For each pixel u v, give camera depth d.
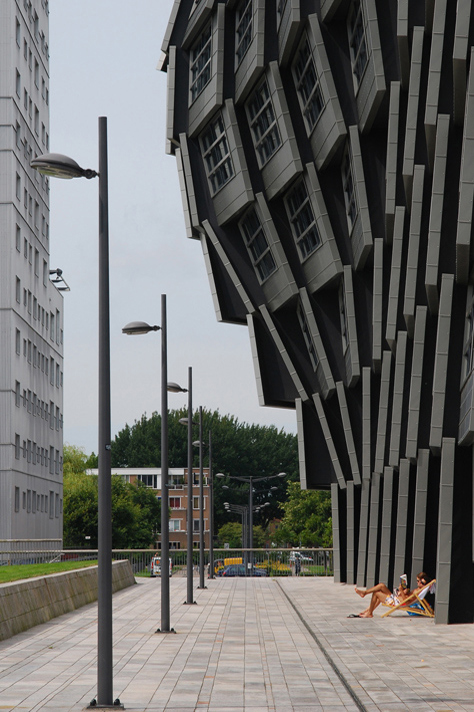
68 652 14.47
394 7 22.27
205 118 33.81
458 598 18.53
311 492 76.94
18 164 58.50
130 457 112.69
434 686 10.59
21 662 13.27
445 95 18.38
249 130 32.78
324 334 32.34
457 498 18.48
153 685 11.09
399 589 20.70
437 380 18.64
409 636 16.17
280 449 110.94
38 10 66.50
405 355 23.03
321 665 12.82
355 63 25.86
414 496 24.34
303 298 32.34
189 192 35.16
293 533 78.50
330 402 34.34
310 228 30.91
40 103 67.06
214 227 35.25
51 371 71.31
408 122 20.19
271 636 16.75
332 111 26.38
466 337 18.41
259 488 108.81
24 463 59.47
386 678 11.27
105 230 10.84
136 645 15.37
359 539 32.69
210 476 49.75
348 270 29.05
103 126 10.97
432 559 21.00
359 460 32.16
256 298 35.19
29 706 9.66
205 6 32.56
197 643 15.65
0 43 57.03
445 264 18.59
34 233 63.97
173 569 46.22
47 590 20.91
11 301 56.12
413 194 20.19
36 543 52.22
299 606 24.05
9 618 17.09
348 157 27.59
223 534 103.50
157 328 18.80
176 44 35.38
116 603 26.34
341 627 18.03
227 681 11.38
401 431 23.62
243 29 31.75
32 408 62.72
